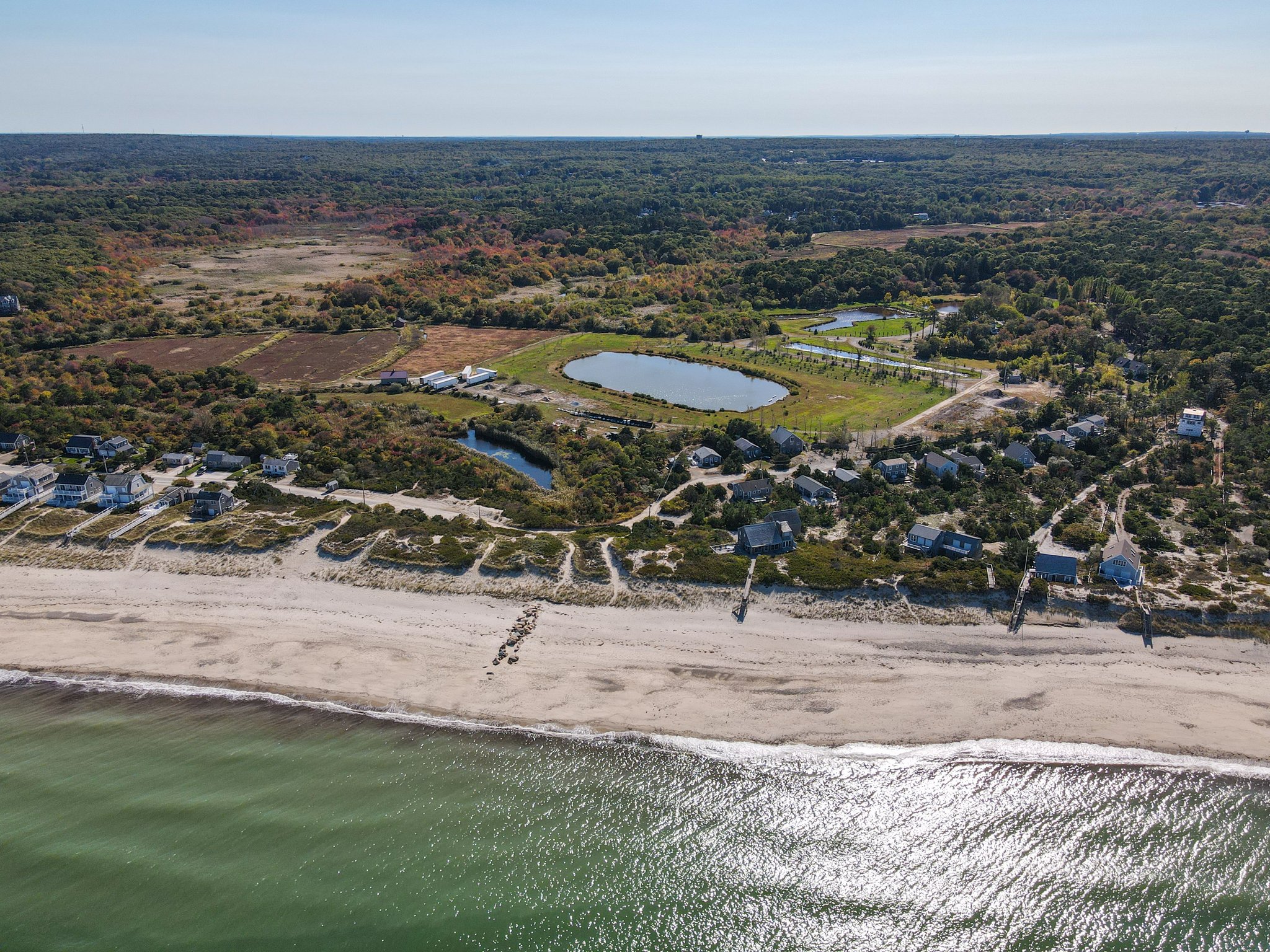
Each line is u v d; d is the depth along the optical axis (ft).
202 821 235.40
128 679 297.74
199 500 396.37
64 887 215.31
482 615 326.65
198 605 338.75
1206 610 307.99
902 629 309.63
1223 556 350.02
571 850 227.40
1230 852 224.33
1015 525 375.25
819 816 238.27
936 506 405.39
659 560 346.13
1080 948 201.26
